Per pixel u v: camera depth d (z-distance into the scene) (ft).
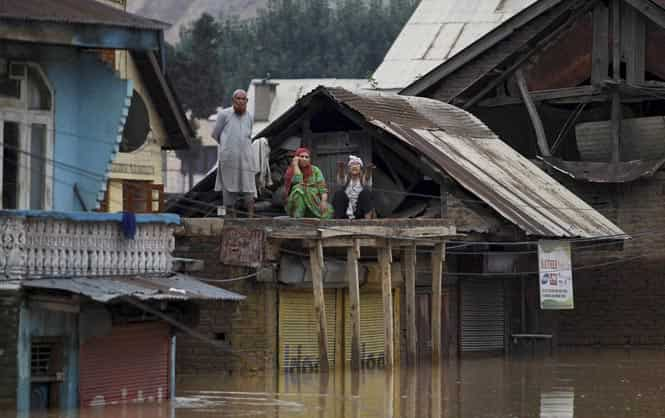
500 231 296.71
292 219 252.01
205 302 228.02
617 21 345.51
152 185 258.37
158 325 216.74
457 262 312.71
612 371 280.72
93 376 206.18
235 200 263.08
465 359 305.53
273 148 309.42
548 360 305.12
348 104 301.43
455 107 341.82
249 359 259.19
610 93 342.64
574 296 344.90
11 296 195.11
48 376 201.57
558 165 342.64
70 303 193.88
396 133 298.76
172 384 220.84
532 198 307.78
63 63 211.41
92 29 199.52
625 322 341.41
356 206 280.10
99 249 206.18
